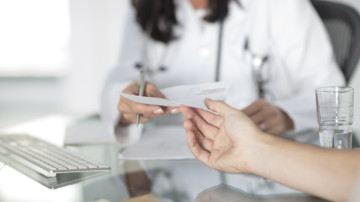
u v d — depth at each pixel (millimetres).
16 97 5656
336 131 959
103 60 4527
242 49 1740
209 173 973
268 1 1759
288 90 1735
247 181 914
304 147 803
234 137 883
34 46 6320
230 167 900
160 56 1795
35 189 917
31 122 1594
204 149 996
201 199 826
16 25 6234
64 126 1490
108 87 1505
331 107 955
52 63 6434
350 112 955
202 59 1742
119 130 1302
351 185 725
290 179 791
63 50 6262
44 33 6238
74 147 1219
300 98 1392
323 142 979
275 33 1748
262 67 1736
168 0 1757
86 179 965
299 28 1730
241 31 1745
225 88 1094
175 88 1191
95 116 1641
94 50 4516
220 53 1731
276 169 809
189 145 999
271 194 836
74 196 867
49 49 6344
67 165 1021
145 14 1788
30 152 1154
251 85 1722
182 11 1762
